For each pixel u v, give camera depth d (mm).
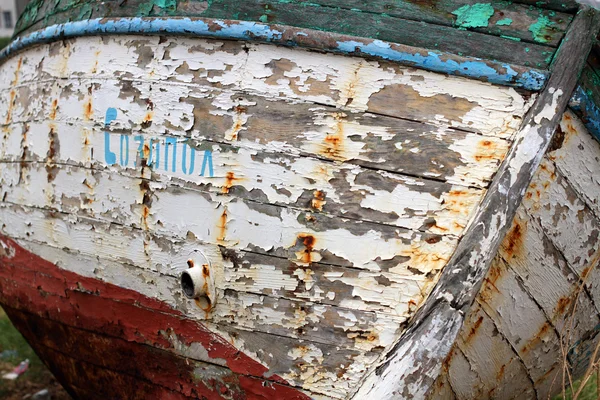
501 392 2039
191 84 1981
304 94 1843
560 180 1805
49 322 2721
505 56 1761
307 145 1830
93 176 2248
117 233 2215
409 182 1761
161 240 2086
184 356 2154
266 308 1909
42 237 2561
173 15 2016
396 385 1618
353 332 1805
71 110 2312
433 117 1762
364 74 1803
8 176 2732
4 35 14594
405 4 1824
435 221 1739
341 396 1834
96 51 2230
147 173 2080
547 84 1718
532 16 1762
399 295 1760
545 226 1817
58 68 2404
